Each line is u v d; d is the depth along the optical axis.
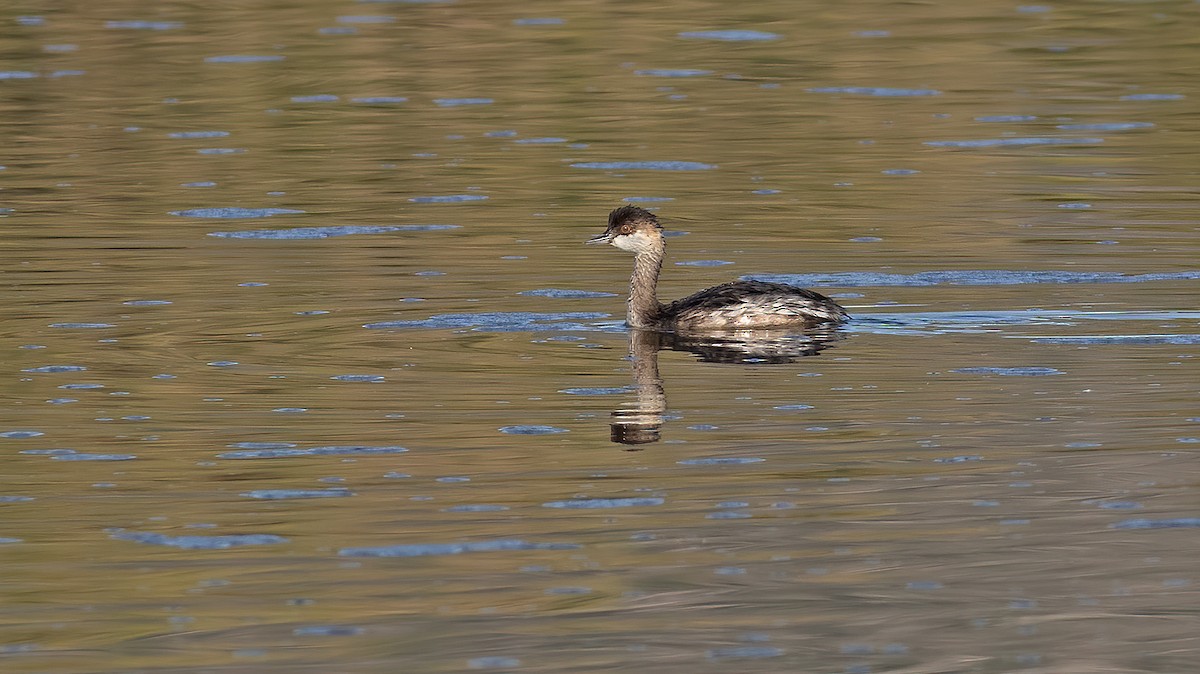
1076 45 37.22
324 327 18.03
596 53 36.91
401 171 27.06
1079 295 18.95
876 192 25.09
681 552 11.62
